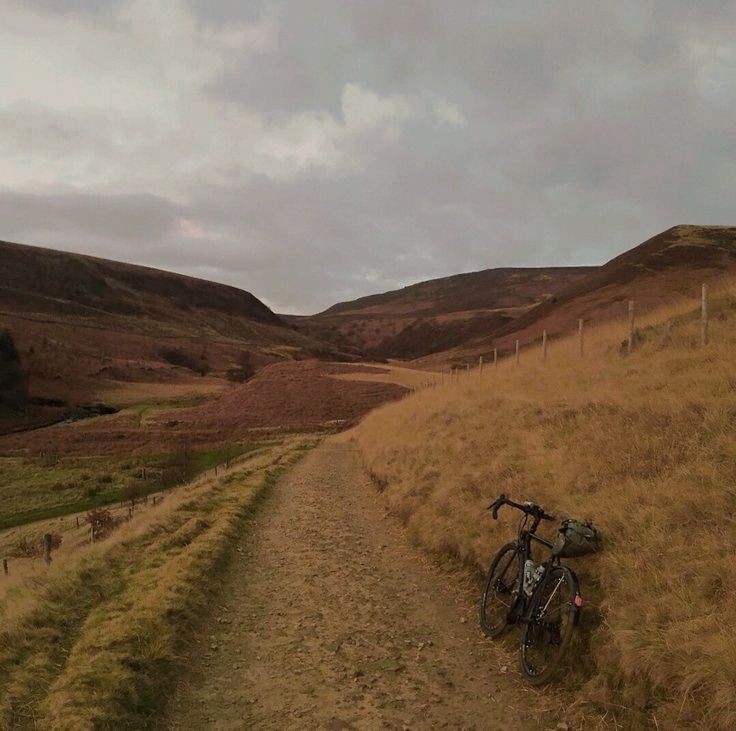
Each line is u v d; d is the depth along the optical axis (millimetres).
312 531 11195
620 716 4164
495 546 7070
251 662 5656
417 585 7680
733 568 4488
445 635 6066
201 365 175125
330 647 5910
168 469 43688
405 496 11609
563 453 8172
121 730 4465
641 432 7547
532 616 5125
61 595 7910
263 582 8172
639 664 4242
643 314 18406
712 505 5375
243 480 17781
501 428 10984
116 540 10969
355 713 4648
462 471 9953
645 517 5711
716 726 3566
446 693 4898
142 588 7594
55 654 6039
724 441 6289
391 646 5871
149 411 89812
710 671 3760
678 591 4570
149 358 167125
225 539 10070
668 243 131875
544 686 4820
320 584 7934
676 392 8414
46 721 4566
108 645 5781
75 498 39656
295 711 4727
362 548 9750
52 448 60844
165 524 11609
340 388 75125
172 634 5996
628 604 4797
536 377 15406
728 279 16125
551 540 6203
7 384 94438
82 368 127500
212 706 4875
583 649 4895
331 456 26781
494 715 4531
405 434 17109
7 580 11172
